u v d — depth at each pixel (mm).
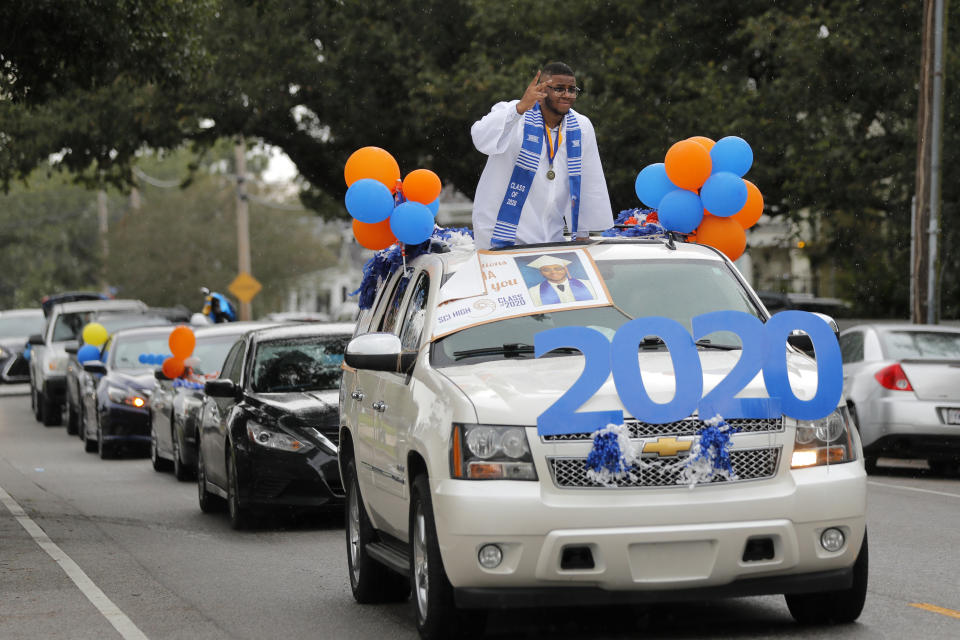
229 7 40531
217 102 42344
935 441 21281
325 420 16375
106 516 18750
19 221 122562
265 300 85250
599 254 10961
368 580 11648
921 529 15359
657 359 9766
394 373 10734
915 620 10234
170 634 10719
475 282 10656
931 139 28000
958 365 21547
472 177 42062
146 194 86812
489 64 38031
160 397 24625
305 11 40906
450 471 9023
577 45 37531
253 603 12000
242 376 17734
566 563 8836
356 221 12641
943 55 28094
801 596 10000
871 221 39156
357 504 11867
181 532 16953
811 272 60812
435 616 9320
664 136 35500
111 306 42156
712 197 11758
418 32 41062
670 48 37438
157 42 24547
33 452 30156
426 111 38625
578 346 9016
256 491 16312
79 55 23047
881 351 22281
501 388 9227
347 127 42156
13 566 14406
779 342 9250
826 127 34281
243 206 62531
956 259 36812
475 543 8820
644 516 8773
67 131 43188
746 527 8867
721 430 8914
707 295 10688
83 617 11500
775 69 37375
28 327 58969
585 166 11789
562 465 8914
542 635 9961
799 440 9203
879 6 34344
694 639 9703
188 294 81812
